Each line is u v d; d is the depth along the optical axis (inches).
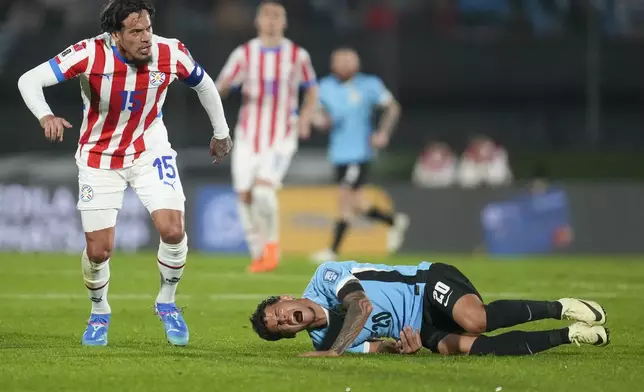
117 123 908.0
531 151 2920.8
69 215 2396.7
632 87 2979.8
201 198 2431.1
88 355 869.8
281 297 866.8
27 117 2763.3
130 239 2378.2
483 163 2847.0
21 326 1118.4
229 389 714.8
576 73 3006.9
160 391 709.9
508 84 3004.4
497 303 853.2
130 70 891.4
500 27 3085.6
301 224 2461.9
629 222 2532.0
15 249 2386.8
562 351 916.6
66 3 2962.6
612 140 2967.5
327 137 2898.6
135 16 871.1
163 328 1111.0
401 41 2967.5
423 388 714.8
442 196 2493.8
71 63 879.7
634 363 836.6
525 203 2517.2
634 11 3080.7
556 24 3095.5
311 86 1873.8
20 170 2645.2
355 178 2124.8
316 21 3048.7
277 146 1822.1
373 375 759.7
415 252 2482.8
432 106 2992.1
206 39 2760.8
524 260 2288.4
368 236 2465.6
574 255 2519.7
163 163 927.7
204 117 2773.1
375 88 2103.8
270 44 1823.3
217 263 2049.7
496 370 784.9
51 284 1609.3
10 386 724.0
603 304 1378.0
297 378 750.5
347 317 837.8
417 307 868.6
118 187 924.0
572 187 2534.5
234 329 1102.4
